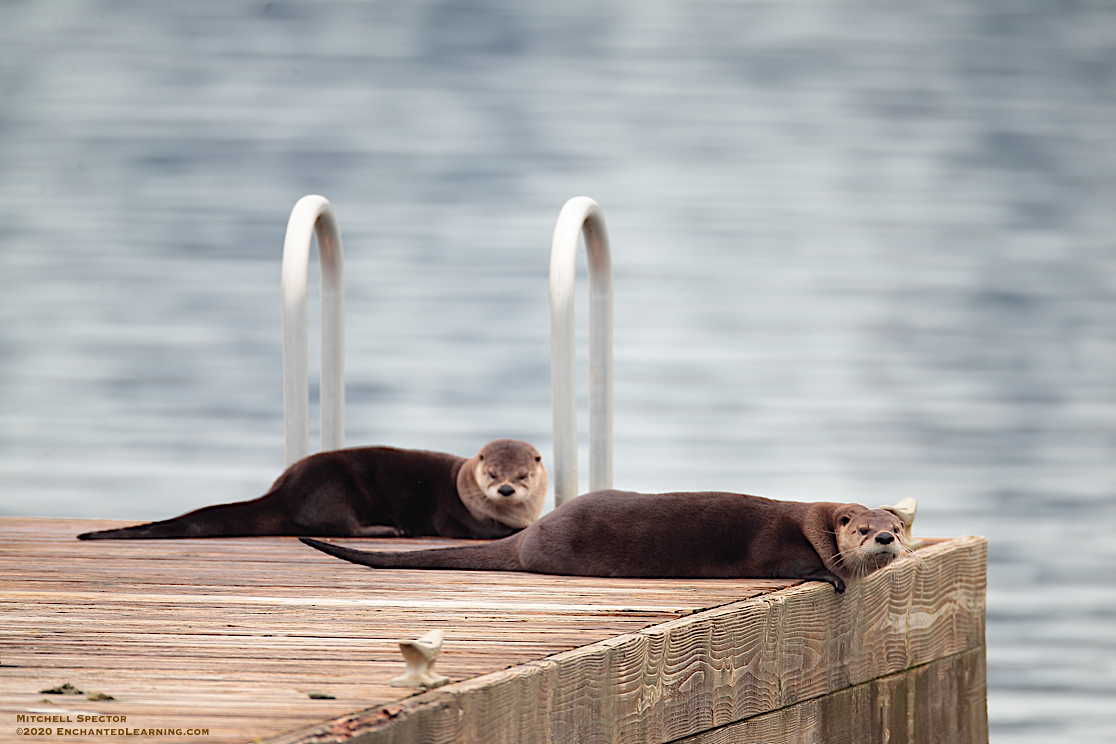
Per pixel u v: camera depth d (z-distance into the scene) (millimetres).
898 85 51656
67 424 33438
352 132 51750
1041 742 16531
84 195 49375
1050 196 45875
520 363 36969
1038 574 23156
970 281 40875
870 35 53969
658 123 50875
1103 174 47281
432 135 51312
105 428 33156
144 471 30062
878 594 9586
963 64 53438
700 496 9930
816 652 8914
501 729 6191
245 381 36625
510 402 34312
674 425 32375
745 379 35438
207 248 45625
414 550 11094
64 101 54531
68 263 44156
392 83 54031
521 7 55312
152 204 48656
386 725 5453
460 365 36750
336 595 8812
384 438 31609
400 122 52062
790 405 33500
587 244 12672
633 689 7223
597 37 55656
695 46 53438
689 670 7703
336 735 5227
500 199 47156
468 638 7234
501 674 6293
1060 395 34000
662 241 43438
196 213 48094
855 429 31844
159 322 40562
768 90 52469
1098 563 23750
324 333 13734
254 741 5094
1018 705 17609
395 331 38906
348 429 32125
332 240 13633
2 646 7008
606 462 12531
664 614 7961
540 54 54062
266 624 7699
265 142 52000
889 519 9031
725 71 52156
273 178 49812
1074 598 21906
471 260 43500
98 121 53906
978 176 47281
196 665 6535
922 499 27453
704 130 49844
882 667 9633
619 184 47594
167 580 9445
